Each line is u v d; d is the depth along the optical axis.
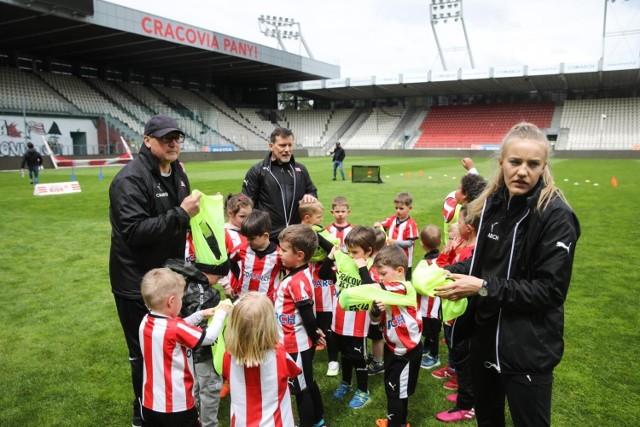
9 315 4.80
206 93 47.44
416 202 12.23
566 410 3.05
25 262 6.79
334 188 16.00
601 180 17.92
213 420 2.89
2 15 24.50
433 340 3.80
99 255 7.20
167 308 2.43
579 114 41.31
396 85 42.41
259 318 2.19
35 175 17.42
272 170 4.21
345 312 3.19
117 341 4.21
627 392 3.25
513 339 1.97
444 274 2.16
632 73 34.41
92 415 3.10
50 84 33.03
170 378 2.43
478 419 2.29
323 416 3.09
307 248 2.95
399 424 2.79
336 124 50.66
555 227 1.88
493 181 2.15
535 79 38.03
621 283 5.59
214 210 2.98
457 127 45.28
